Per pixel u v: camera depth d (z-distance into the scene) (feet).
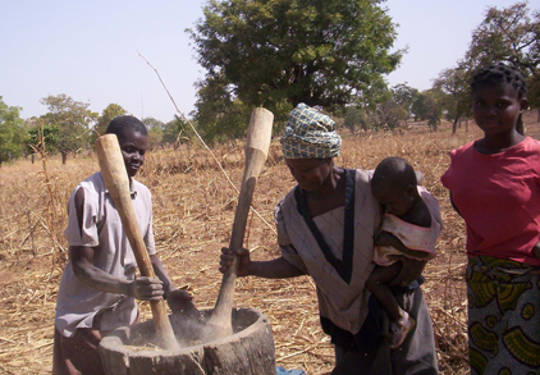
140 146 7.57
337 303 6.79
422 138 66.54
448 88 136.26
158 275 8.20
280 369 9.82
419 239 6.28
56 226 21.20
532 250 6.75
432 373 6.97
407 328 6.66
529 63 85.61
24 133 165.37
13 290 17.13
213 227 23.82
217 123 75.15
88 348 7.56
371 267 6.63
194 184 36.55
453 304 12.30
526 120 203.62
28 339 13.01
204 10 72.64
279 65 67.31
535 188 6.72
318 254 6.74
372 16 72.43
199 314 7.42
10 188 46.11
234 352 5.81
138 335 6.91
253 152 7.07
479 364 7.41
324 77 74.08
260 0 70.28
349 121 144.87
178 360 5.59
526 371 6.71
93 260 7.59
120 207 6.43
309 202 6.82
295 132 6.13
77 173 34.53
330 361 10.73
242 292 15.08
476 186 7.04
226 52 70.23
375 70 75.61
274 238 20.61
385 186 6.14
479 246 7.20
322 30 71.00
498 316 7.06
